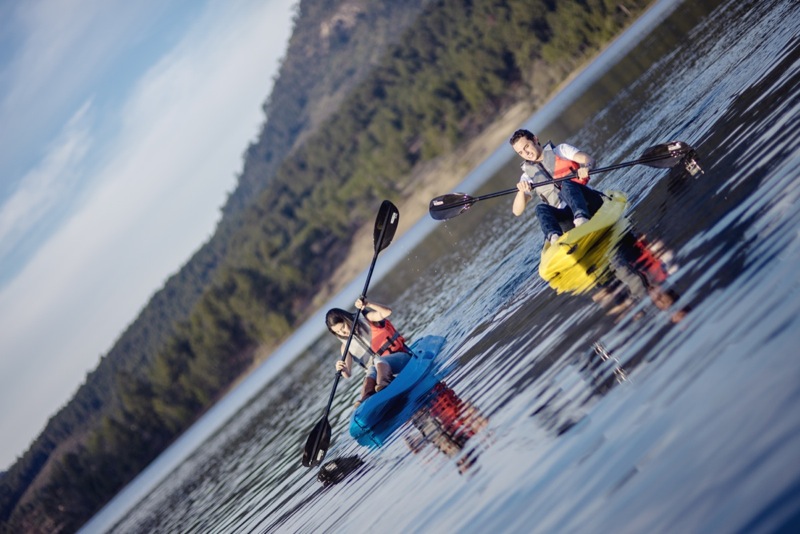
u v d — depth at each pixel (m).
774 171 7.68
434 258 38.50
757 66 13.35
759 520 3.54
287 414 25.58
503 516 5.43
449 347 12.33
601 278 9.05
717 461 4.17
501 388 8.38
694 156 10.37
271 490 14.59
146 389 117.06
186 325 126.56
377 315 11.25
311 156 158.12
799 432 3.87
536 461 5.94
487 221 33.28
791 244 5.82
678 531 3.87
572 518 4.69
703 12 36.44
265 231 152.25
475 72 104.25
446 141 106.88
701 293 6.38
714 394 4.79
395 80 143.88
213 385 116.88
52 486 110.44
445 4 134.00
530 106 94.88
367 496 8.78
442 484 7.14
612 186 14.34
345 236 123.56
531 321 10.03
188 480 31.89
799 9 15.03
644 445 4.89
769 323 5.02
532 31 96.44
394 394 10.63
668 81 25.08
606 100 41.75
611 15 81.81
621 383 6.01
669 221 9.18
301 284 121.06
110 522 49.59
